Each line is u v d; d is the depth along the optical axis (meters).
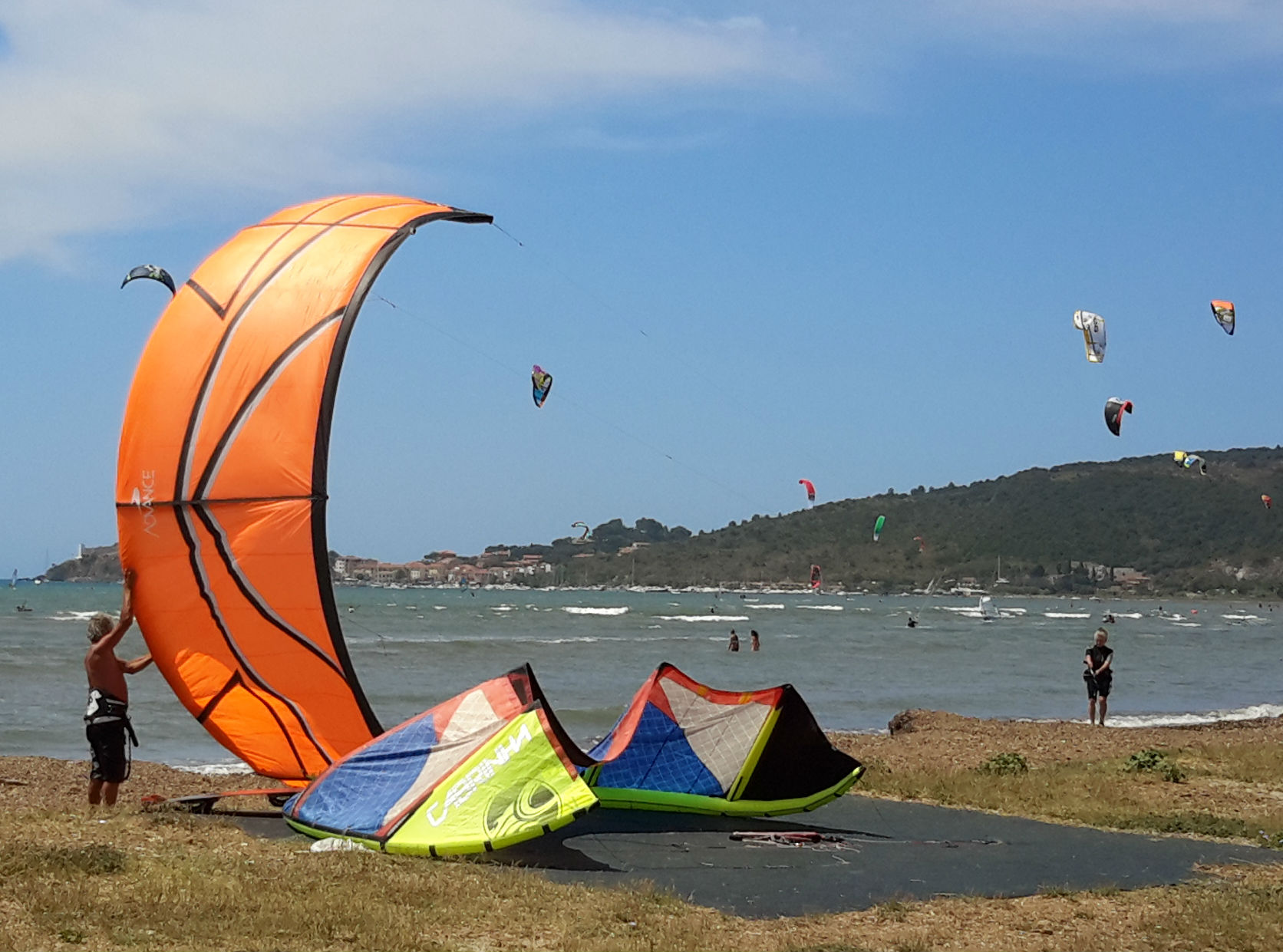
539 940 7.09
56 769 14.22
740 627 84.81
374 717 11.26
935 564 190.25
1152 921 7.91
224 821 10.51
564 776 9.44
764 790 11.59
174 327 11.27
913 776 13.70
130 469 11.11
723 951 7.01
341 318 10.97
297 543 10.83
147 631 11.19
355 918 7.12
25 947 6.34
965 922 7.87
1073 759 16.31
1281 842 10.54
